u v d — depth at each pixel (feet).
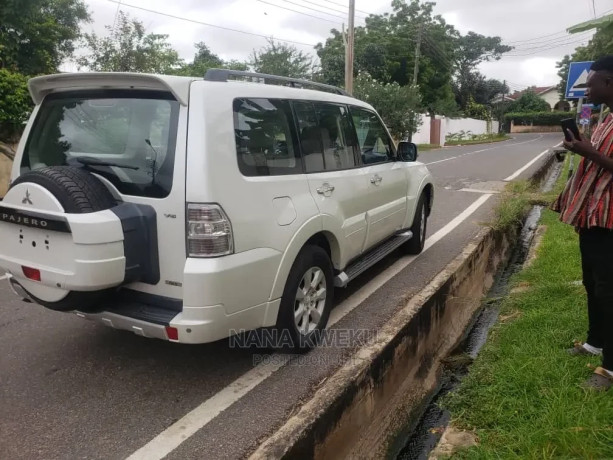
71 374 11.68
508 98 261.03
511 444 9.05
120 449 9.16
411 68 130.00
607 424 9.08
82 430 9.68
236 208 10.02
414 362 13.69
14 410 10.28
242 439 9.43
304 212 11.88
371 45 120.98
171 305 10.05
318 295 12.87
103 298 10.25
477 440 9.61
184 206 9.62
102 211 9.58
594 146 9.78
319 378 11.59
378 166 16.89
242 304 10.29
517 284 17.67
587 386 10.30
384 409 11.91
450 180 46.83
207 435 9.55
